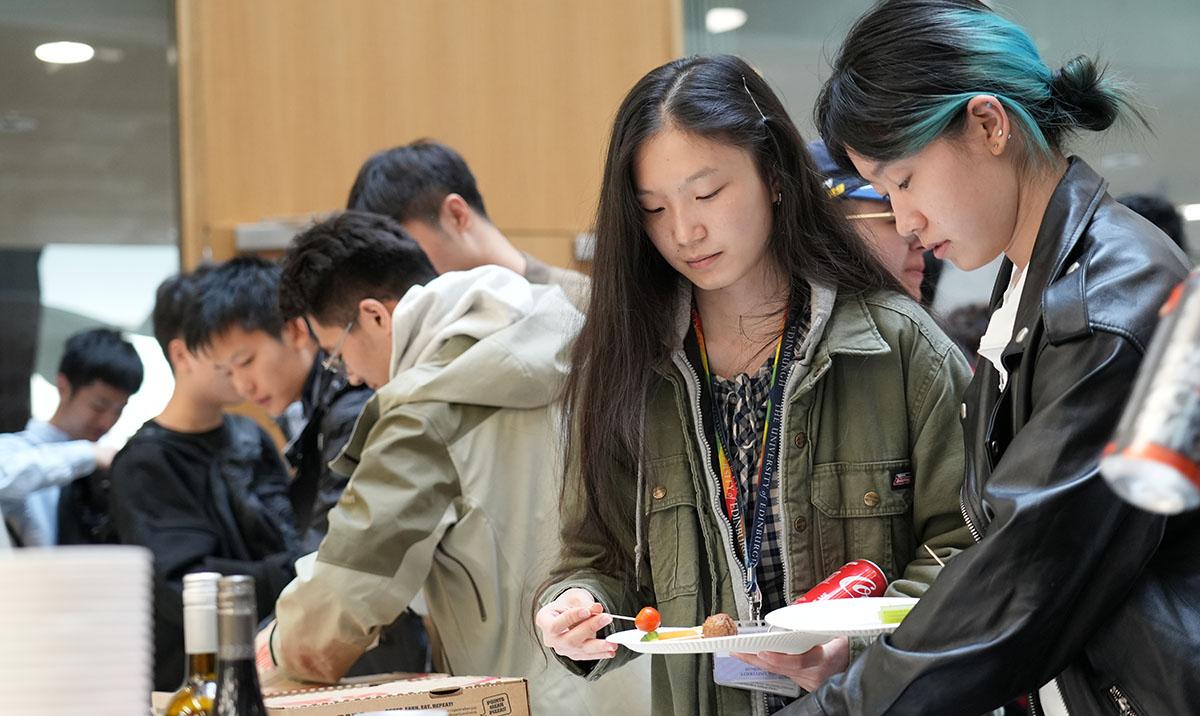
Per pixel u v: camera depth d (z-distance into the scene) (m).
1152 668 1.44
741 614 1.93
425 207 3.06
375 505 2.31
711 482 1.97
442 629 2.47
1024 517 1.42
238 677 1.23
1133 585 1.46
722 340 2.03
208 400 3.34
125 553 1.02
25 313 4.57
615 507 2.04
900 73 1.61
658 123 1.91
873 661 1.49
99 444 4.16
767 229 1.98
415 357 2.53
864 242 2.04
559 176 4.97
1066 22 5.13
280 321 3.25
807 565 1.93
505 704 1.85
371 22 4.84
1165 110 5.11
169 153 4.72
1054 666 1.47
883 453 1.95
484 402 2.40
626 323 1.99
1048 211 1.61
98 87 4.68
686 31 5.20
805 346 1.95
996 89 1.61
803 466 1.95
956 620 1.45
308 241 2.72
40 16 4.66
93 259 4.64
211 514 3.30
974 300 3.10
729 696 1.96
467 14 4.93
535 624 2.09
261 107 4.71
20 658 0.98
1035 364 1.54
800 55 5.18
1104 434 1.43
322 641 2.30
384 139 4.82
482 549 2.38
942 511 1.93
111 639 1.00
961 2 1.67
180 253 4.67
